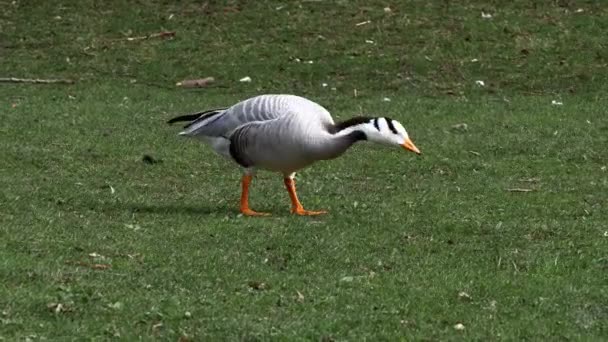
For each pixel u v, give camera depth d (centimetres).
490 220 1280
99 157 1606
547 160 1636
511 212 1323
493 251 1148
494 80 2220
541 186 1478
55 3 2570
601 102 2067
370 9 2522
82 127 1811
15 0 2581
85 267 1033
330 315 924
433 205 1355
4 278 977
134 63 2312
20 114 1905
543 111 1981
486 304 972
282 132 1243
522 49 2338
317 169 1560
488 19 2459
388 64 2281
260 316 917
